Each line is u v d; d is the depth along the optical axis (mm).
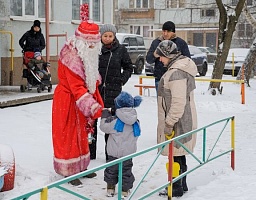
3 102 11648
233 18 15711
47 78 13516
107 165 4273
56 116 6102
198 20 47781
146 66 22938
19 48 15273
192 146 5816
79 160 6152
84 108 5816
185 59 5660
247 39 41281
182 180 6035
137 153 4680
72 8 17625
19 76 15258
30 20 15648
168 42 5672
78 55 5922
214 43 47625
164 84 5633
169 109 5645
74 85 5902
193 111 5773
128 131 5723
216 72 15773
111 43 7012
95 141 7348
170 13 48969
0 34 14594
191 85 5652
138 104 5789
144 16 50031
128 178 5746
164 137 5781
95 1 18922
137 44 25203
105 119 5766
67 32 17266
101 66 6980
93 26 5969
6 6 14781
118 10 51000
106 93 6992
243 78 18484
